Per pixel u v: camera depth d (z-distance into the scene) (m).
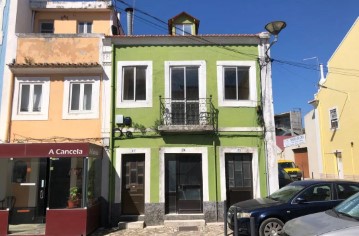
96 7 16.12
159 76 13.23
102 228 11.89
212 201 12.46
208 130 12.62
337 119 23.16
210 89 13.20
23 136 12.74
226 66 13.40
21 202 12.08
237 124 13.02
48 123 12.86
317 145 25.89
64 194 11.14
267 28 11.88
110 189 12.42
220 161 12.76
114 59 13.32
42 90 13.08
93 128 12.85
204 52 13.42
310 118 27.61
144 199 12.54
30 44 13.37
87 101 13.12
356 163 20.98
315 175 26.66
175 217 12.35
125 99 13.17
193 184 12.81
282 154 35.97
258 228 8.74
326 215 6.04
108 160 12.61
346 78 21.97
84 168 10.86
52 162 11.32
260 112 13.09
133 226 11.85
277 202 9.14
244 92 13.34
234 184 12.83
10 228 11.14
